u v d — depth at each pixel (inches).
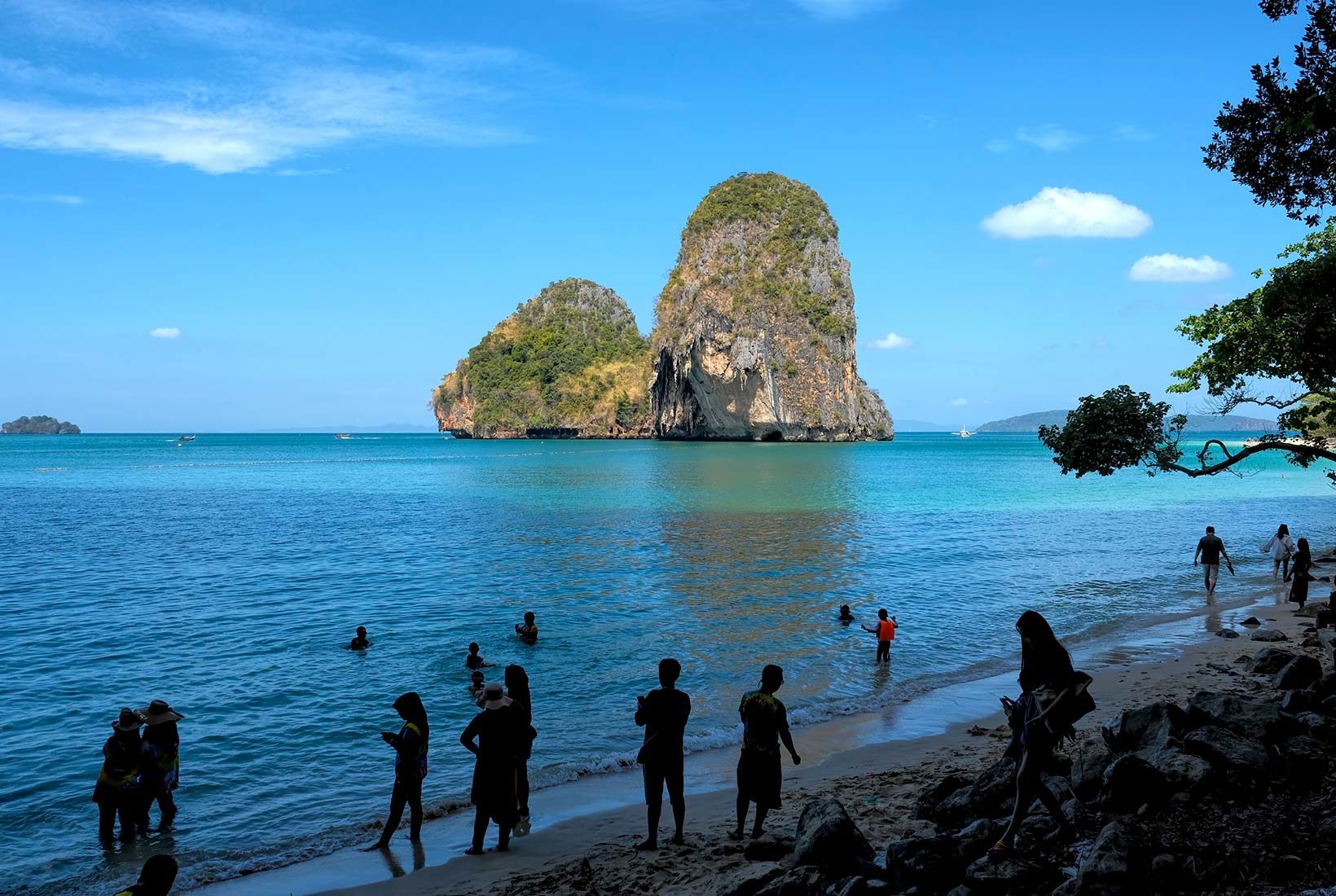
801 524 1483.8
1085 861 217.6
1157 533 1395.2
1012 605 818.8
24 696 540.7
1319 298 420.5
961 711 504.4
